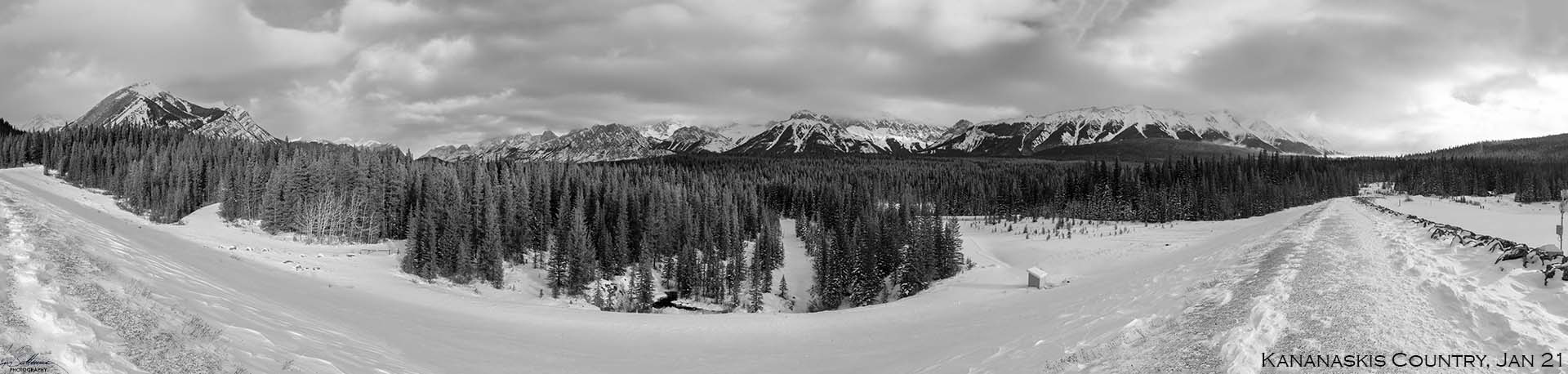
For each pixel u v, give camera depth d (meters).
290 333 18.95
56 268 14.76
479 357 26.02
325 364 16.59
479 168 124.94
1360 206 104.88
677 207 121.19
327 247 84.69
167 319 14.92
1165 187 162.88
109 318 13.08
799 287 108.25
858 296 88.56
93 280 15.31
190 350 13.36
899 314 45.53
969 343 27.28
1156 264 59.22
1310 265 26.70
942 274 91.81
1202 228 125.75
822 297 93.88
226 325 16.95
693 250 104.81
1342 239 39.09
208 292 21.53
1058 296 41.38
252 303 22.67
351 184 105.62
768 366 28.77
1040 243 120.62
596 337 37.44
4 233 16.19
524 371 24.89
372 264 72.31
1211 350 15.52
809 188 181.50
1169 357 15.97
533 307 50.22
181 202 102.88
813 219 163.50
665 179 173.75
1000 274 84.62
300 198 98.56
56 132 149.50
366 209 98.38
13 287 12.39
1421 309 16.97
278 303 25.58
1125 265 76.00
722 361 30.20
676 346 35.00
